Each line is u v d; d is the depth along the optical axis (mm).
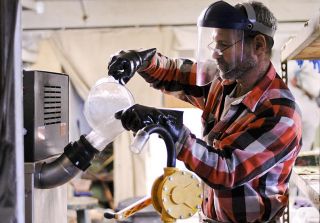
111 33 4570
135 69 1532
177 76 1762
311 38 1232
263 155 1212
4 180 1083
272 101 1337
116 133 1372
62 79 1665
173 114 1148
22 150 1109
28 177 1326
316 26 1111
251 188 1403
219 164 1163
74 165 1418
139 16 4539
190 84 1748
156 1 4504
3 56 1077
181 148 1146
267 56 1414
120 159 4520
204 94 1727
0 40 1078
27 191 1326
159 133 1097
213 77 1584
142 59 1562
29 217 1322
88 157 1423
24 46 4590
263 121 1285
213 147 1279
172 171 1108
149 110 1120
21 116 1104
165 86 1786
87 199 3914
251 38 1370
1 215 1086
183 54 4496
